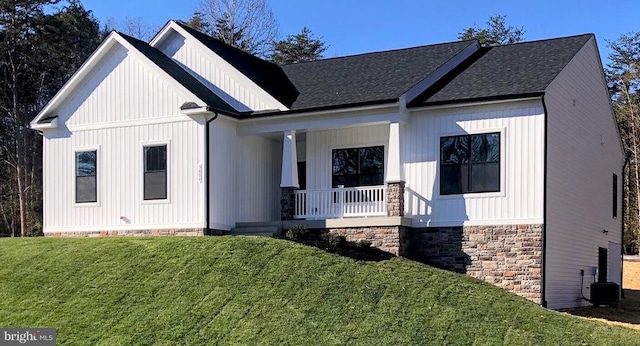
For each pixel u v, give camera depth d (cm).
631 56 5097
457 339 1366
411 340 1355
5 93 4438
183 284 1580
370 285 1570
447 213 1991
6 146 4612
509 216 1906
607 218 2555
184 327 1416
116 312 1496
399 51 2516
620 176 2808
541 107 1881
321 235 2005
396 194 1995
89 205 2256
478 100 1933
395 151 2011
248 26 5134
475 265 1938
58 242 1958
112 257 1759
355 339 1354
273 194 2405
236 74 2278
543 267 1853
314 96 2231
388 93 2058
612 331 1464
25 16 4338
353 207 2128
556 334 1411
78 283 1644
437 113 2023
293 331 1380
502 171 1919
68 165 2303
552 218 1930
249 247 1736
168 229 2130
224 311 1462
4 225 4547
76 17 4644
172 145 2142
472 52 2450
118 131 2228
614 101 5041
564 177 2045
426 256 2008
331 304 1482
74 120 2303
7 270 1761
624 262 3453
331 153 2272
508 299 1608
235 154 2220
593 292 2139
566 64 2052
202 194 2081
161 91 2166
